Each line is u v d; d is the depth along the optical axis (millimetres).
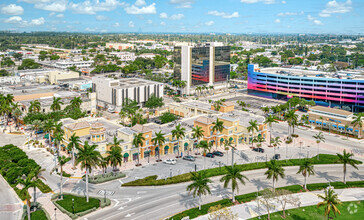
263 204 118562
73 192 127438
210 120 181750
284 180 140500
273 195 107438
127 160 160500
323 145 188000
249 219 108250
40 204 116000
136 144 151625
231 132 185125
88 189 130750
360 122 194500
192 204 119625
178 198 124125
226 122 187000
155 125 187500
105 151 153875
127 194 127000
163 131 175125
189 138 177125
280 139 198875
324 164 159375
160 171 148500
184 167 153125
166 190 130750
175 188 132625
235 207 116688
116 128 181750
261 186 134250
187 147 177250
